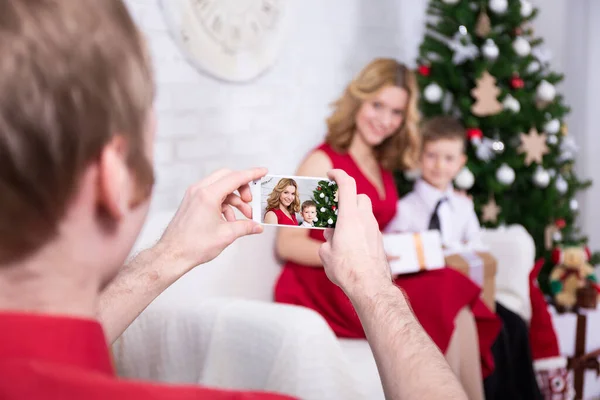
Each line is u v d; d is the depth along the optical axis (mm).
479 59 3385
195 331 1827
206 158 2869
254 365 1744
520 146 3469
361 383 1785
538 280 3623
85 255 385
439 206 2871
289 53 3186
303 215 963
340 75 3436
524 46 3424
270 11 2986
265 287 2373
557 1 4348
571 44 4375
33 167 344
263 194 958
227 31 2828
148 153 409
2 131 336
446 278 2346
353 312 2273
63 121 345
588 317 3133
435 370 513
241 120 3000
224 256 2260
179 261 719
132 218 415
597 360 3041
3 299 372
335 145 2604
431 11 3488
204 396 366
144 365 1893
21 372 339
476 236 2986
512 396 2586
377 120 2580
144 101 389
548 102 3605
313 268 2369
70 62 346
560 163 3729
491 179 3326
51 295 377
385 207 2660
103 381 348
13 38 337
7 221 350
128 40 379
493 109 3289
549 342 2873
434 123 2879
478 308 2475
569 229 3814
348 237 653
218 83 2889
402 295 606
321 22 3314
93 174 371
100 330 385
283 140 3195
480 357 2490
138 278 698
